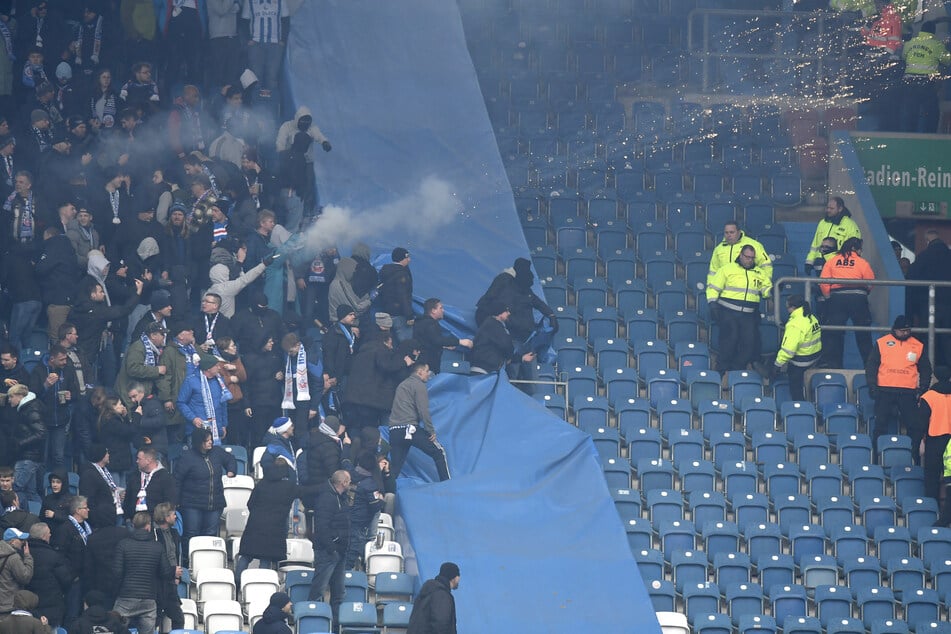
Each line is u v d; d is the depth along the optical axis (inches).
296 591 2532.0
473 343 3095.5
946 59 4030.5
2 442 2488.9
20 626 2066.9
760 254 3257.9
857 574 2815.0
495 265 3476.9
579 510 2805.1
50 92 3312.0
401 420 2805.1
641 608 2623.0
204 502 2519.7
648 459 2965.1
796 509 2928.2
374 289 3154.5
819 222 3651.6
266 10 3814.0
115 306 2800.2
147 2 3747.5
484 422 2974.9
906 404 3085.6
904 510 2974.9
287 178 3420.3
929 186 3880.4
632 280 3452.3
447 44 3983.8
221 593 2447.1
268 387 2805.1
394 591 2586.1
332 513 2465.6
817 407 3191.4
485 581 2630.4
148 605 2257.6
